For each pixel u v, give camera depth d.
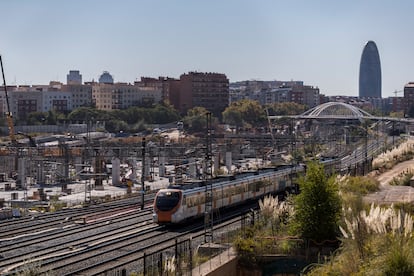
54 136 171.50
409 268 27.88
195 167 118.56
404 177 72.25
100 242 45.44
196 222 56.31
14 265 38.34
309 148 132.75
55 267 37.12
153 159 150.38
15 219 60.84
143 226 54.00
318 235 38.19
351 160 128.50
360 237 32.75
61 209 71.50
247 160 159.00
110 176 129.50
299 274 35.19
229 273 36.44
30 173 126.44
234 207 65.56
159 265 33.94
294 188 77.25
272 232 41.03
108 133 194.88
